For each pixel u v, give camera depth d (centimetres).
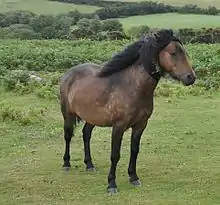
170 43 734
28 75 2031
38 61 2620
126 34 4225
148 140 1158
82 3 6069
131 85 756
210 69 2228
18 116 1377
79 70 868
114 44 3484
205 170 907
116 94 766
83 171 920
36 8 5816
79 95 832
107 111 781
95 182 849
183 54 736
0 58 2591
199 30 4150
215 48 3017
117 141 776
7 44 3559
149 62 740
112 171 789
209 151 1053
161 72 750
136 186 818
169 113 1485
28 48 3183
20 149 1096
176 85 1945
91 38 4175
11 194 800
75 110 860
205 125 1321
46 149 1094
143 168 925
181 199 752
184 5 5697
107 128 1279
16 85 1891
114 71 780
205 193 779
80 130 1262
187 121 1376
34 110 1454
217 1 5862
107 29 4500
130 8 5531
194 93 1791
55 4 6031
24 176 894
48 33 4706
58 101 1678
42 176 891
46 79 2091
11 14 5334
